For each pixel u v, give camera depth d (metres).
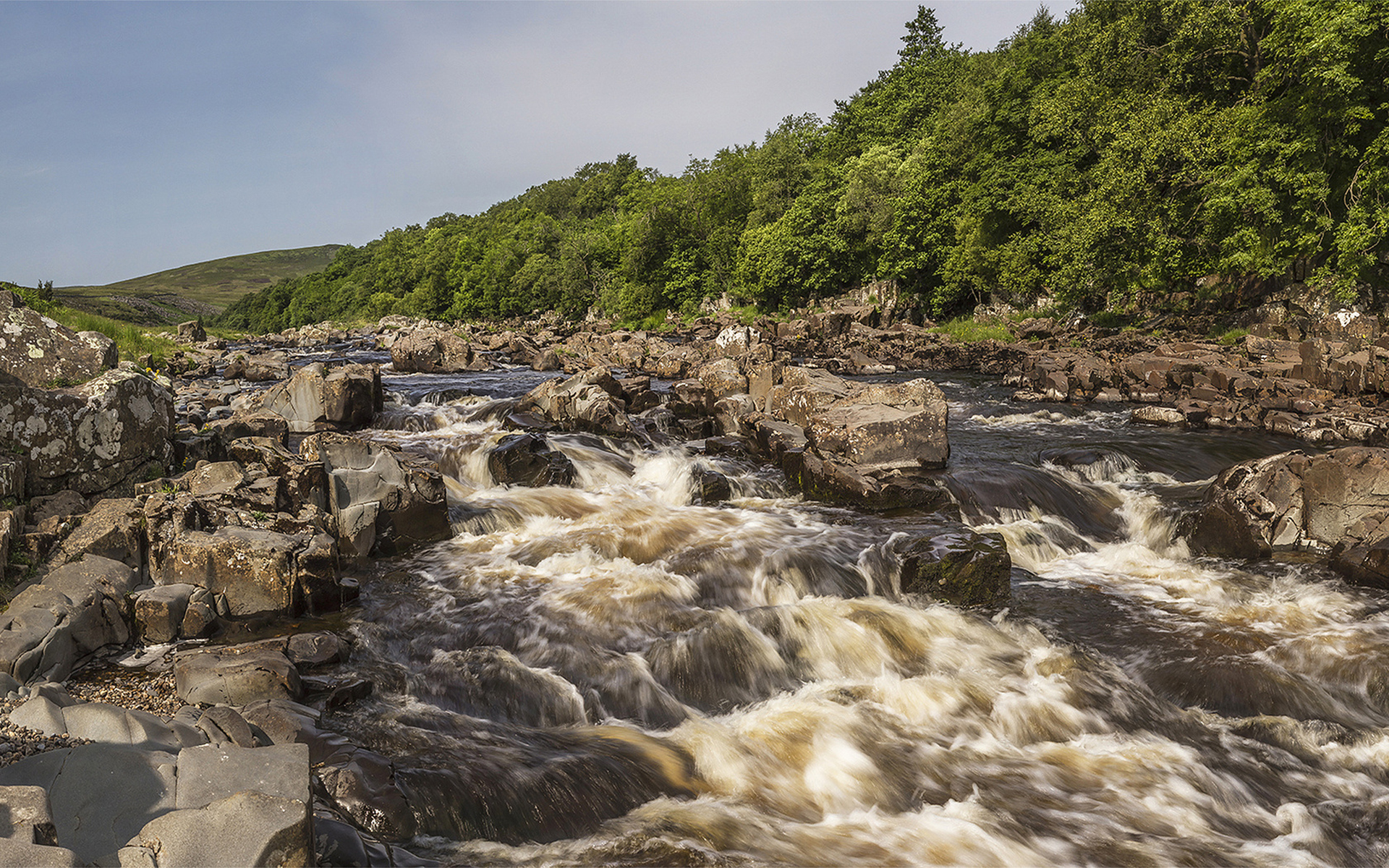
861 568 11.91
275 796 4.63
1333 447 19.97
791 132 90.56
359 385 20.47
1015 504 15.33
